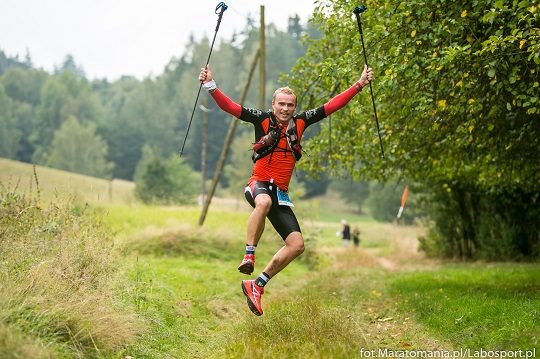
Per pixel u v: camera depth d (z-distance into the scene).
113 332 7.81
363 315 11.52
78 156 109.56
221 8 8.62
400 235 39.56
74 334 7.42
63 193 12.95
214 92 8.12
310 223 28.02
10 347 6.32
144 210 28.02
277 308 10.95
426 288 14.97
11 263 8.91
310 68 14.90
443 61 10.06
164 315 10.06
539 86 10.53
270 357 7.51
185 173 64.12
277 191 8.24
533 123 12.73
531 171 16.33
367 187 102.19
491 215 27.56
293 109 8.30
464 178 23.56
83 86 142.25
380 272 22.92
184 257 19.86
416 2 10.79
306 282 18.45
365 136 14.73
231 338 8.95
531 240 26.45
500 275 17.73
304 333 8.54
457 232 29.66
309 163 16.03
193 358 8.45
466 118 12.15
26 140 134.50
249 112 8.25
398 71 11.07
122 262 12.11
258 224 7.93
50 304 7.71
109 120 138.00
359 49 11.86
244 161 87.94
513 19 10.07
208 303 12.04
